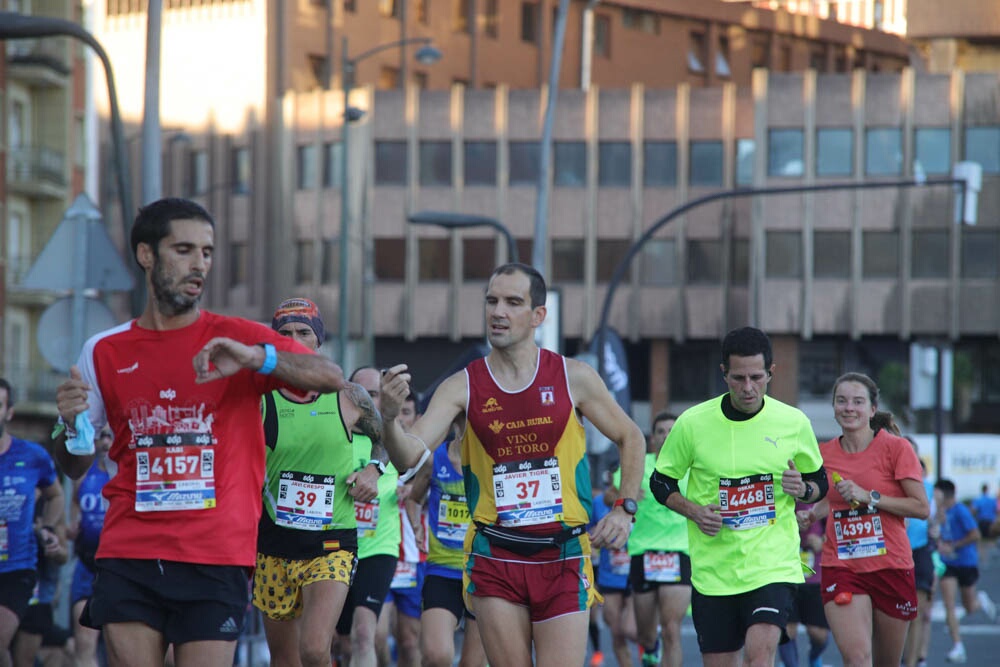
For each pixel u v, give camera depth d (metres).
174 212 16.88
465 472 20.77
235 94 171.62
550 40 192.00
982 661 49.25
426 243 165.62
